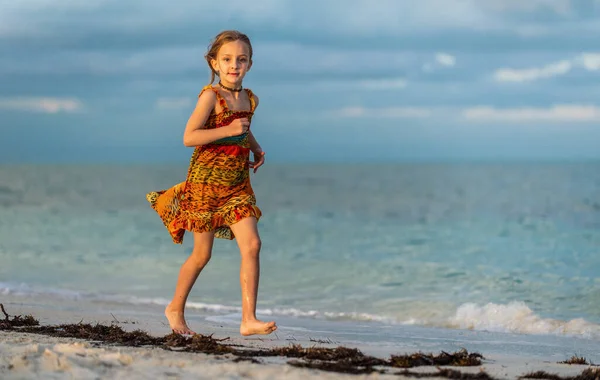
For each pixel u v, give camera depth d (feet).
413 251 47.93
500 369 13.89
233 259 41.68
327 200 113.70
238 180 16.25
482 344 19.94
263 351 14.87
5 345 13.58
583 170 306.76
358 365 13.84
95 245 50.88
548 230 60.70
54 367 11.74
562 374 13.46
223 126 15.93
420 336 21.44
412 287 33.68
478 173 287.48
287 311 27.22
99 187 159.74
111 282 34.86
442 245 51.34
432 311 27.43
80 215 78.74
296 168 439.22
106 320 22.20
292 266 41.06
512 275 36.94
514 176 238.07
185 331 17.19
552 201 101.09
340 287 33.78
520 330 23.47
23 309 24.93
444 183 184.44
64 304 27.32
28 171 356.18
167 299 29.66
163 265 40.98
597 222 67.00
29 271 38.42
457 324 24.62
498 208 89.25
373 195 128.57
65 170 380.37
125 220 72.08
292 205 101.96
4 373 11.37
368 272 38.63
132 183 185.68
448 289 33.06
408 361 14.16
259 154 17.15
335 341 19.71
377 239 56.08
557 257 43.62
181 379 11.37
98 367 11.91
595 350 19.12
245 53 16.05
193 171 16.26
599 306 28.50
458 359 14.66
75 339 15.81
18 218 74.84
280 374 11.94
